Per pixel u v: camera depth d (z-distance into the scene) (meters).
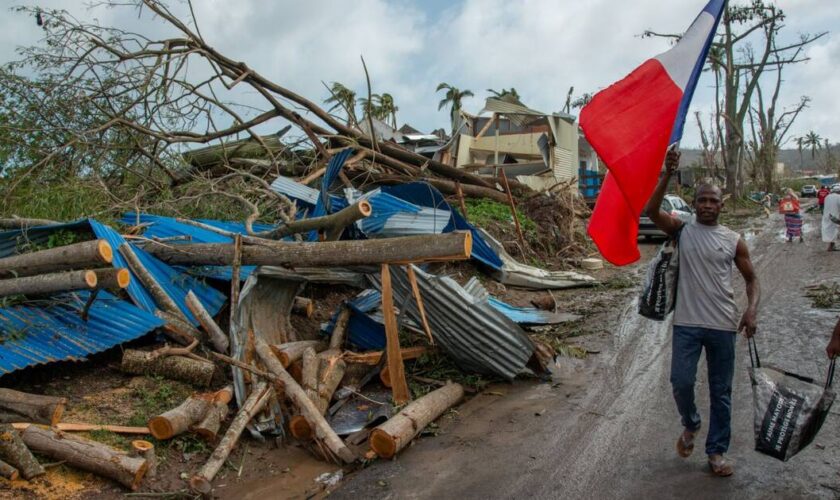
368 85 12.59
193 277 7.76
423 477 4.65
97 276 5.64
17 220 7.75
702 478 4.28
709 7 4.50
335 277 8.30
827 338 7.52
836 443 4.69
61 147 10.20
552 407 5.98
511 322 6.58
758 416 3.98
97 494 4.30
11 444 4.21
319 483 4.72
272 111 13.06
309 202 11.32
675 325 4.31
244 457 5.12
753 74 39.44
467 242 5.39
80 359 5.70
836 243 17.09
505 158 24.81
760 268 13.70
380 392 6.62
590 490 4.25
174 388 5.90
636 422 5.40
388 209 9.05
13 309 6.09
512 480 4.49
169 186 11.73
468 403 6.29
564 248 16.17
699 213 4.26
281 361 6.16
